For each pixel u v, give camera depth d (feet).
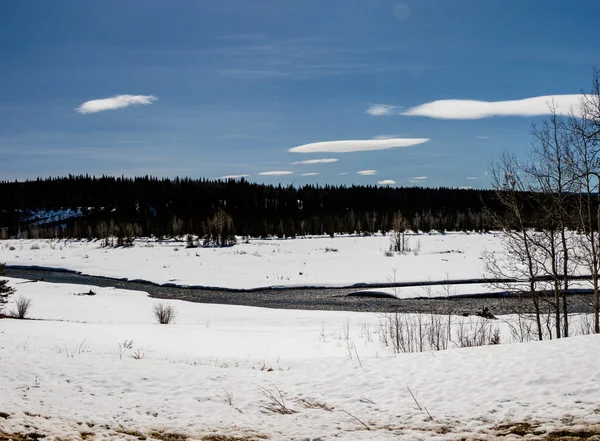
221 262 172.24
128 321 71.82
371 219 393.50
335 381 24.04
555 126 44.47
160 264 170.60
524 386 20.33
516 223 47.91
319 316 77.41
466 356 26.35
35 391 22.91
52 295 97.55
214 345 46.37
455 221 407.85
